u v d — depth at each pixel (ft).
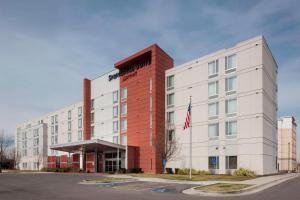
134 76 174.09
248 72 127.85
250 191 66.13
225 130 132.57
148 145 158.10
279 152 296.10
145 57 168.04
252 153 122.21
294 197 55.16
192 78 150.30
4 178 116.67
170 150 150.51
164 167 147.13
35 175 138.00
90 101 211.00
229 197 57.06
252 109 124.57
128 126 173.88
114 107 187.21
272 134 139.03
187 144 147.74
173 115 157.17
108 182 93.45
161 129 157.99
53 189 74.33
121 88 183.42
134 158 163.12
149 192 67.10
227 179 98.53
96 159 183.73
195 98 147.23
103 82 200.23
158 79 160.45
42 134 272.72
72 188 76.74
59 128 254.47
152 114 157.48
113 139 184.55
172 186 80.02
